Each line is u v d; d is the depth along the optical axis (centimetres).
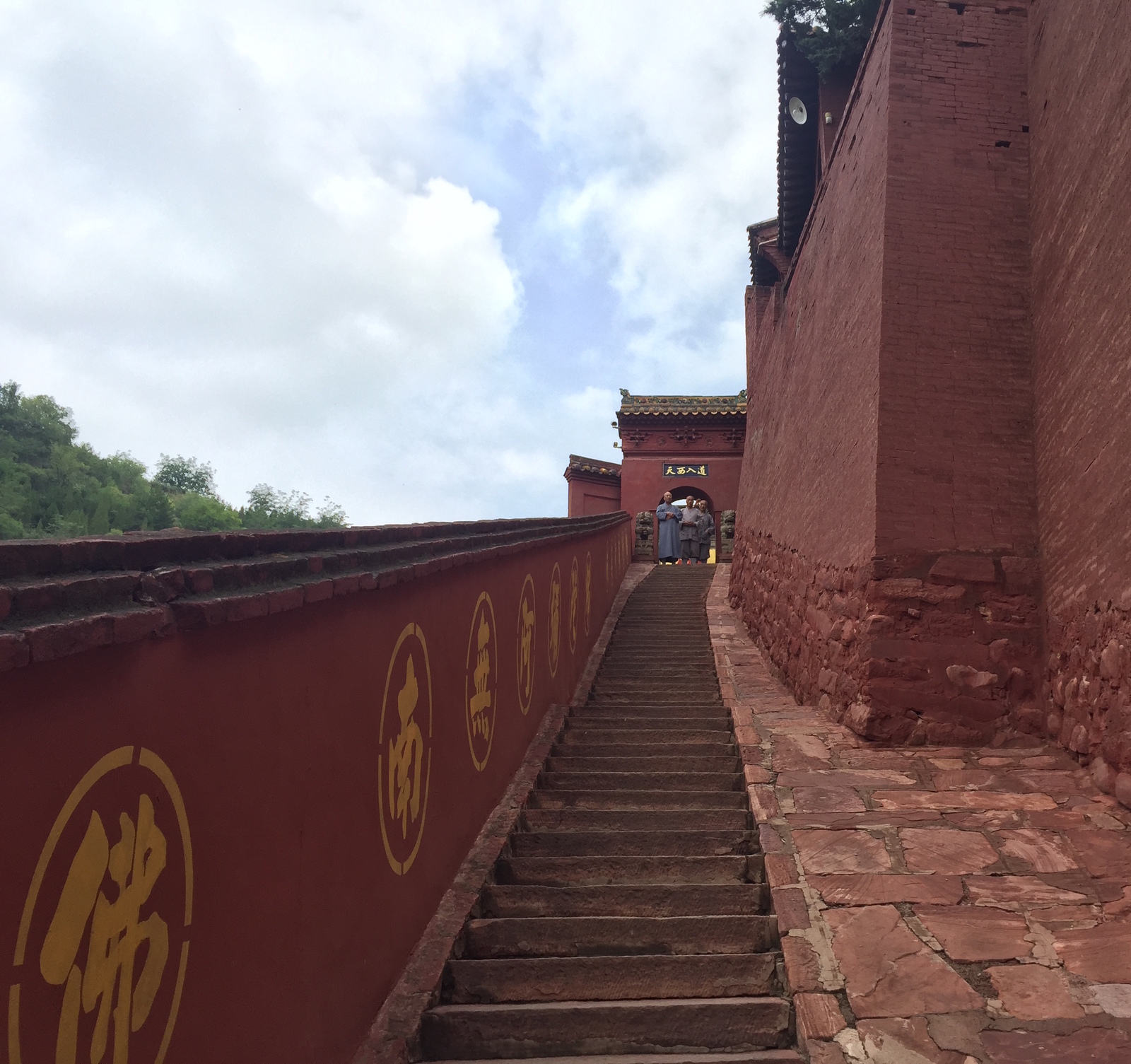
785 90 1020
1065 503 575
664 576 1777
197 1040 206
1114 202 519
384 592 356
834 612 707
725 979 357
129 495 4250
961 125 670
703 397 2466
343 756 307
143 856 188
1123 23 514
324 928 284
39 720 160
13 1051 148
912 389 636
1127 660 483
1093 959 342
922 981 332
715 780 580
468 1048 327
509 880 462
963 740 587
